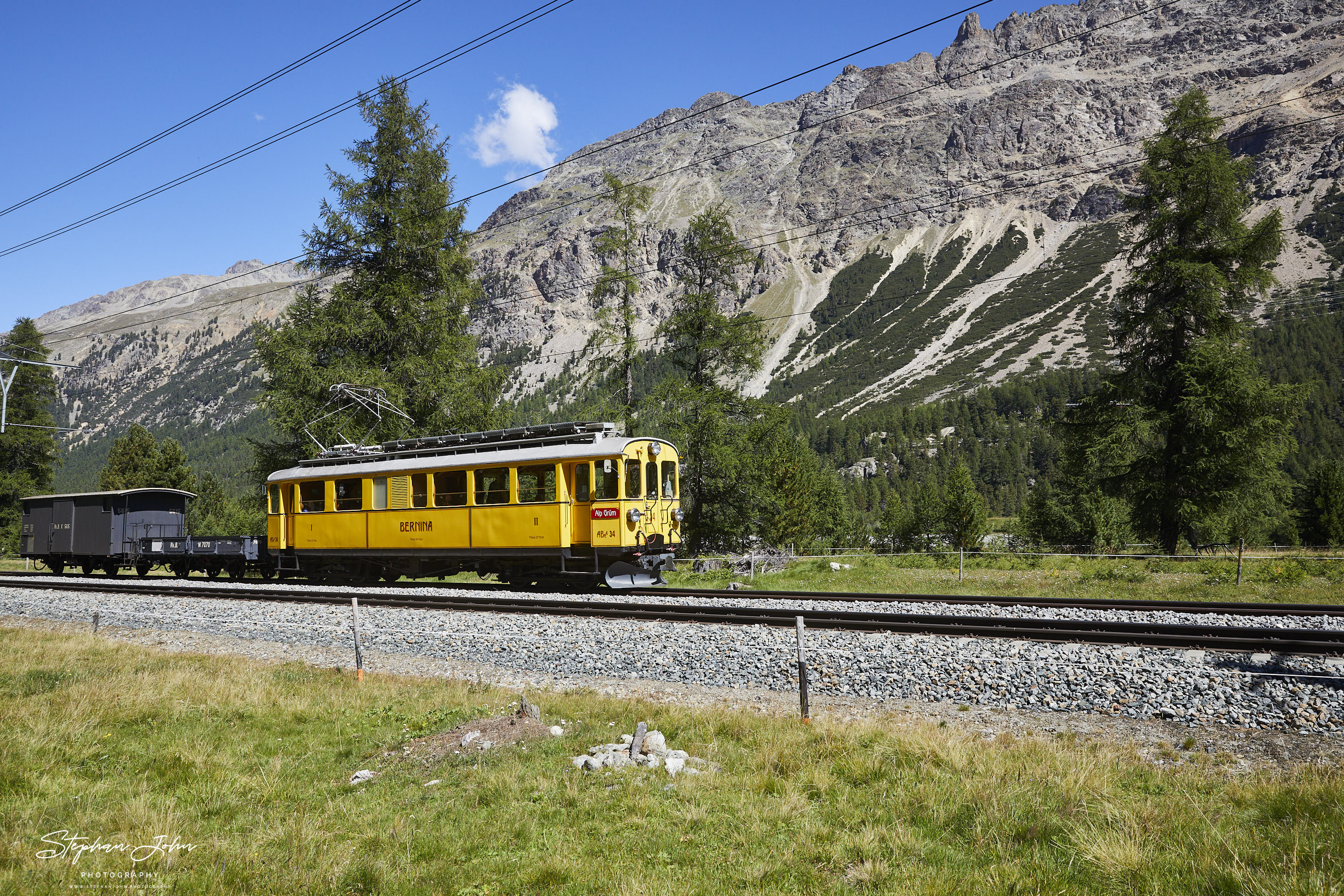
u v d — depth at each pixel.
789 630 13.82
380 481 23.67
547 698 10.51
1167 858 5.13
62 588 25.88
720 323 34.81
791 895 4.92
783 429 35.50
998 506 160.75
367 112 34.78
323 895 5.18
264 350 32.47
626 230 34.94
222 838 6.23
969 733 8.73
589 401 35.81
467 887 5.23
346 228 33.56
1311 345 196.50
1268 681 9.38
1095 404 33.31
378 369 32.25
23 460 60.25
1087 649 11.33
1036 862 5.18
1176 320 32.91
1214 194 32.25
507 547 21.34
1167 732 8.59
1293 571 21.03
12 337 60.81
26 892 5.23
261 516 57.25
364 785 7.48
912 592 21.08
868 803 6.45
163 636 17.48
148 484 66.69
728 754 7.83
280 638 16.47
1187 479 31.81
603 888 5.12
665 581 24.94
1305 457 127.88
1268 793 6.27
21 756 8.27
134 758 8.54
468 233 36.19
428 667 13.50
